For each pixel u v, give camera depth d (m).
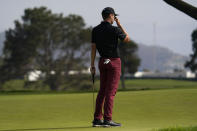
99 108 17.97
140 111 22.45
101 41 18.11
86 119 20.27
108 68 18.09
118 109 23.25
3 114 22.23
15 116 21.44
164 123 18.28
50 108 24.88
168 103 25.25
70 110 23.84
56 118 20.58
